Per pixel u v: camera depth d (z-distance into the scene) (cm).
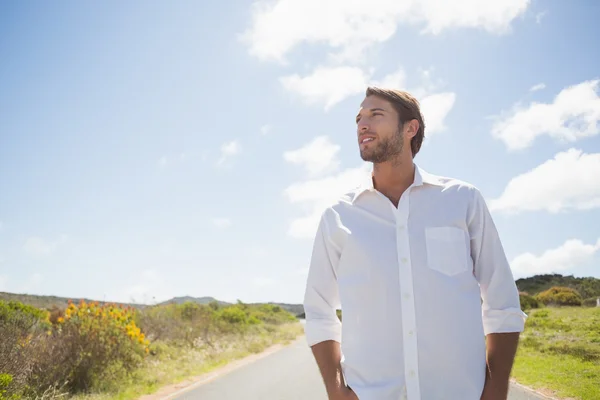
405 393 158
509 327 170
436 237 169
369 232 173
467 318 163
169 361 1430
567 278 4312
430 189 176
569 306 3369
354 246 173
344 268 175
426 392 157
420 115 187
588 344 1480
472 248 178
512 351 168
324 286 185
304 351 2112
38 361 903
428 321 161
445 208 173
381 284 166
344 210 182
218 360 1642
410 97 186
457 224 172
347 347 169
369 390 160
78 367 964
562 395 863
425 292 163
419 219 172
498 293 174
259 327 3500
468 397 158
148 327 1747
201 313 2448
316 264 187
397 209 174
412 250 167
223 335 2419
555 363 1248
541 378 1039
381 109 183
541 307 3444
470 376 159
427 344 160
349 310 170
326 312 185
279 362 1590
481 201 178
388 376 160
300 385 1039
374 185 189
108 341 1049
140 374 1127
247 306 5122
